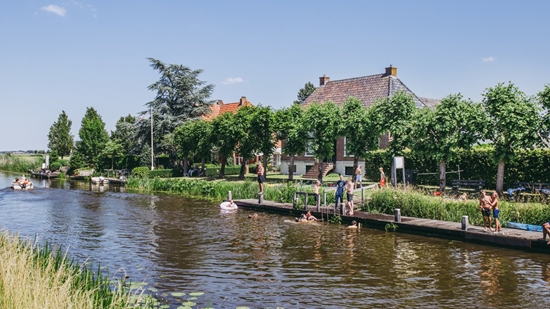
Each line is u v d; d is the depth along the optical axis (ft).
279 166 192.13
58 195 115.44
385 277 39.58
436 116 87.45
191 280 38.45
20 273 24.17
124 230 63.31
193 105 181.27
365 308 31.91
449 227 57.52
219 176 146.41
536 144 78.89
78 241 55.42
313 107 114.32
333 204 78.38
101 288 29.81
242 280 38.52
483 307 32.09
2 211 84.23
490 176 93.04
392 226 62.18
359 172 92.53
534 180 86.07
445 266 43.34
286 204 83.15
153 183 133.49
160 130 176.45
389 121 99.35
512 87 81.51
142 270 41.65
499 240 51.80
